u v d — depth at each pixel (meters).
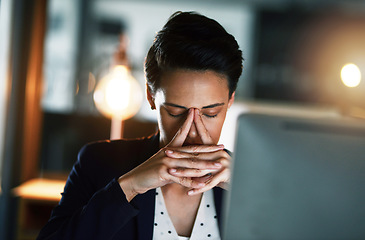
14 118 2.29
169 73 0.89
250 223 0.61
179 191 1.02
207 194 1.03
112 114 2.60
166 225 1.01
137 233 1.00
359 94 4.82
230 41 0.92
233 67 0.92
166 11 5.31
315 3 5.54
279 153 0.60
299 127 0.60
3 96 2.31
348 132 0.59
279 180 0.60
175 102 0.90
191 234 1.02
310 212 0.60
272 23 5.66
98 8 5.12
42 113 2.71
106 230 0.89
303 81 5.59
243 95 5.59
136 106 2.51
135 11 5.23
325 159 0.59
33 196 2.28
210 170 0.89
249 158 0.60
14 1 2.28
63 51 4.85
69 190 1.10
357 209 0.59
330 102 5.41
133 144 1.14
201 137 0.92
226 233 0.62
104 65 4.58
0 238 2.26
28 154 2.51
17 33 2.28
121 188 0.90
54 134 2.75
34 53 2.44
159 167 0.88
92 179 1.09
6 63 2.31
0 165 2.30
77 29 4.94
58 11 4.88
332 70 5.52
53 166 2.71
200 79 0.89
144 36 5.28
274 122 0.60
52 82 4.20
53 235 0.92
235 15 5.65
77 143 2.77
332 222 0.60
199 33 0.91
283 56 5.65
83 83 4.27
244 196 0.61
